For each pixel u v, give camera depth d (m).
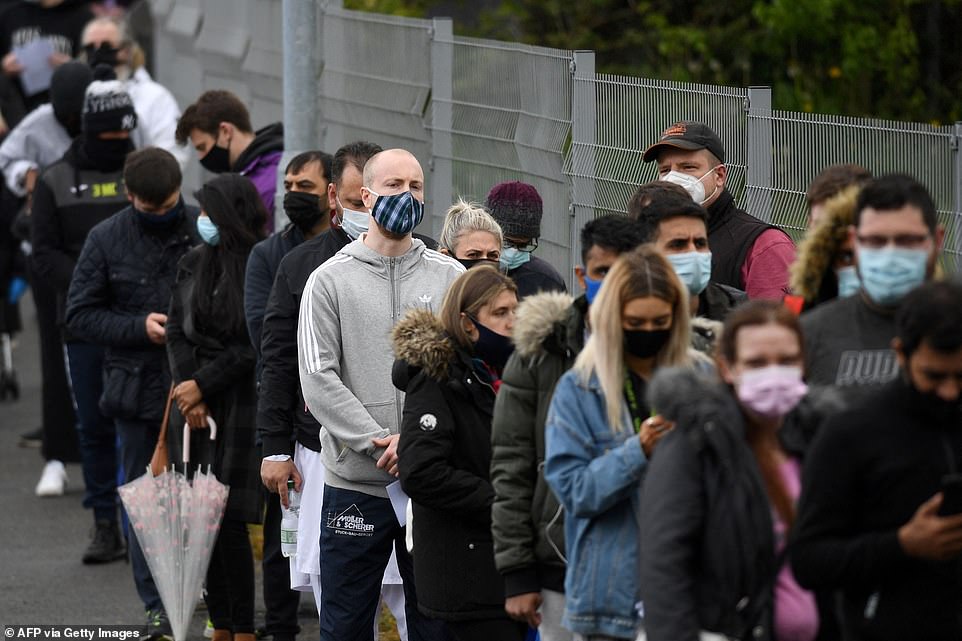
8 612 28.08
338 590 21.66
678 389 13.75
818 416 13.95
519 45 26.44
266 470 23.06
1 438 42.31
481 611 18.81
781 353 13.62
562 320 16.75
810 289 16.39
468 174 28.34
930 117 42.09
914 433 13.13
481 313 18.67
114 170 32.38
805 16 40.31
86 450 31.53
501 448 17.02
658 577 13.60
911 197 14.53
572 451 15.82
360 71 32.84
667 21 45.75
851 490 13.27
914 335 12.88
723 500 13.57
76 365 31.23
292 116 29.30
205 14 44.84
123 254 28.27
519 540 16.91
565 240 25.19
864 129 19.89
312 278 21.78
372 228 21.92
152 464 25.92
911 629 13.25
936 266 14.99
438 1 48.94
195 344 25.41
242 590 25.30
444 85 29.03
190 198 44.78
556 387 16.42
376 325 21.64
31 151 37.06
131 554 26.70
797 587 14.09
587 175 24.45
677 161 21.42
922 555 12.85
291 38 29.20
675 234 18.16
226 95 31.47
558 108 25.27
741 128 22.00
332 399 21.27
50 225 31.97
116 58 39.53
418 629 22.02
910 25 42.31
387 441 21.11
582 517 15.80
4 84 44.22
